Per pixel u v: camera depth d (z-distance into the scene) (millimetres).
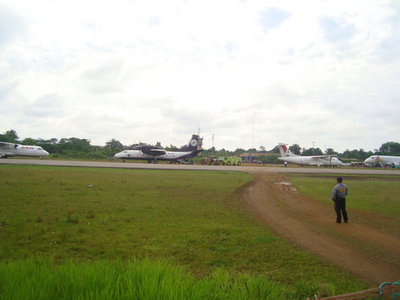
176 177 32125
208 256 7211
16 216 10828
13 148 62062
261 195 20328
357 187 27953
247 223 11242
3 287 3594
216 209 14102
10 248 7262
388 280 6086
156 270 4320
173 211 13125
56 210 12203
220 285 4566
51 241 7941
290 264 6883
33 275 4039
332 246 8586
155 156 72562
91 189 19312
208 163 78750
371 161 91312
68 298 3459
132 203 14766
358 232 10461
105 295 3412
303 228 10867
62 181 23344
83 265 4996
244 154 163250
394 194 22469
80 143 119062
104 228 9609
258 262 6934
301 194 21609
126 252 7262
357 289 5492
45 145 108688
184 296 3615
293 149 163875
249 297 4102
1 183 20375
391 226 11539
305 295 5055
